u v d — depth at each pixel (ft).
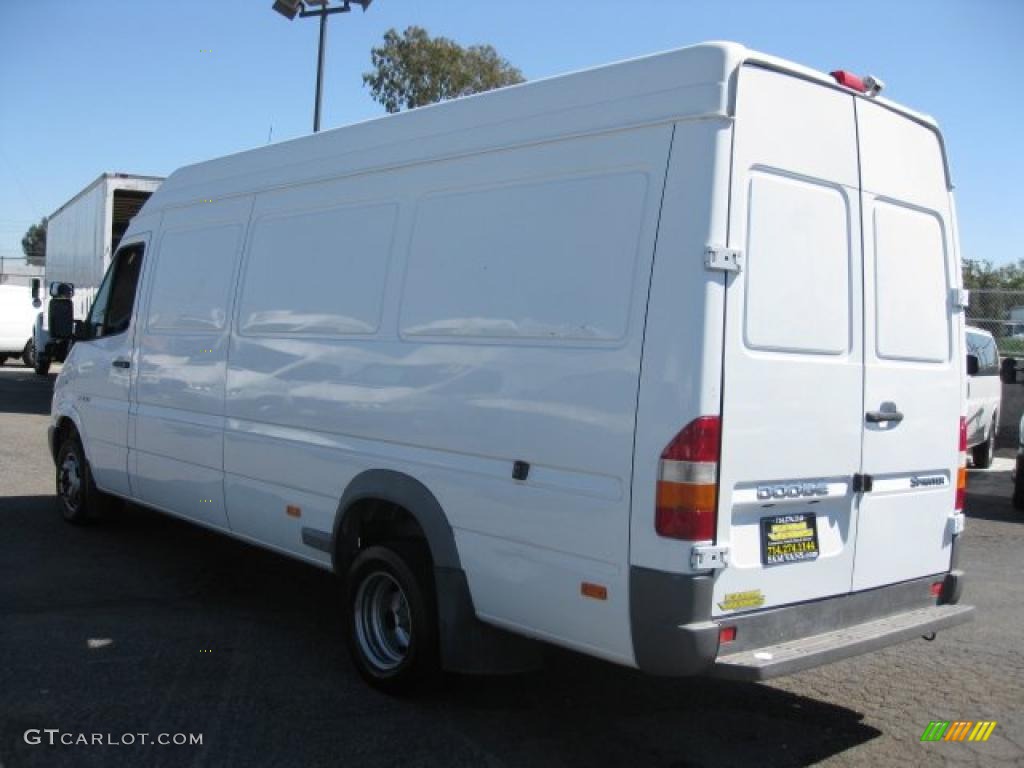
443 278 14.71
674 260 11.74
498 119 14.28
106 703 14.79
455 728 14.37
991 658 18.47
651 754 13.78
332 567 16.69
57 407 27.04
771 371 12.25
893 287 14.37
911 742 14.48
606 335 12.30
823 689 16.66
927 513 15.03
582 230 12.79
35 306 82.48
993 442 49.01
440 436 14.46
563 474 12.67
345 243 16.83
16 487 31.83
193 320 20.77
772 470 12.30
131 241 24.08
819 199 13.12
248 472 18.76
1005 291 59.72
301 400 17.34
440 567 14.33
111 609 19.51
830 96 13.35
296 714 14.67
